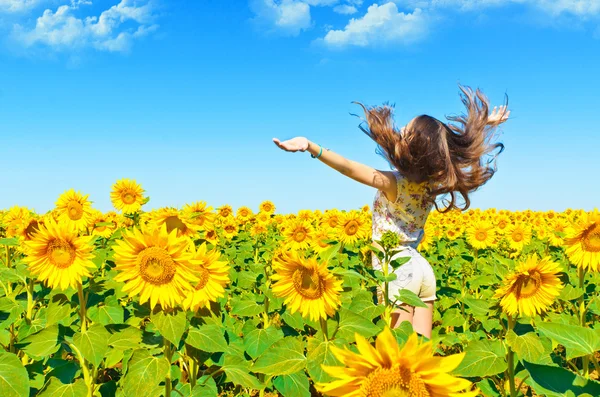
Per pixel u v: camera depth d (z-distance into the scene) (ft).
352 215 24.70
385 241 13.80
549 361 11.36
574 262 15.14
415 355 5.21
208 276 11.10
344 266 21.68
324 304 10.56
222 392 15.71
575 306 16.19
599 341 8.96
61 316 11.46
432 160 16.35
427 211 17.53
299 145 14.70
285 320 14.01
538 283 10.55
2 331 12.35
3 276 13.93
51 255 11.42
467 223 48.91
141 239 9.89
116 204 25.26
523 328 10.88
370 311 13.28
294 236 26.30
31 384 11.66
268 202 43.24
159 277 9.94
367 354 5.36
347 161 15.81
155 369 10.05
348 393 5.45
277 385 12.05
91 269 14.58
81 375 12.05
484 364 10.35
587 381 8.54
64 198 25.03
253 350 13.56
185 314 10.36
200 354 12.52
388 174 16.76
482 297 21.07
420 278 16.76
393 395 5.29
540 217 55.06
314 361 10.02
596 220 14.40
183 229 17.22
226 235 34.42
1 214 34.17
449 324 18.78
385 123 16.74
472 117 17.48
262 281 17.39
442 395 5.33
